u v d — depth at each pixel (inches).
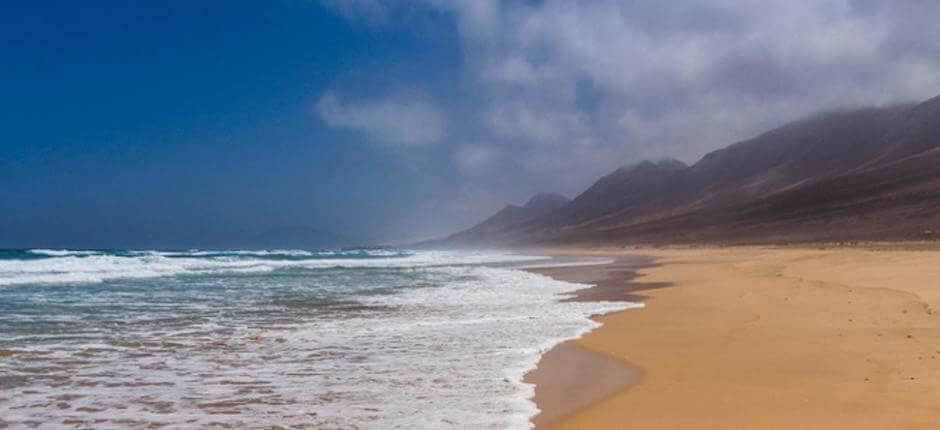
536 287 971.9
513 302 745.6
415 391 319.9
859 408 262.5
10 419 276.2
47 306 695.7
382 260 2442.2
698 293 792.9
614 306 691.4
